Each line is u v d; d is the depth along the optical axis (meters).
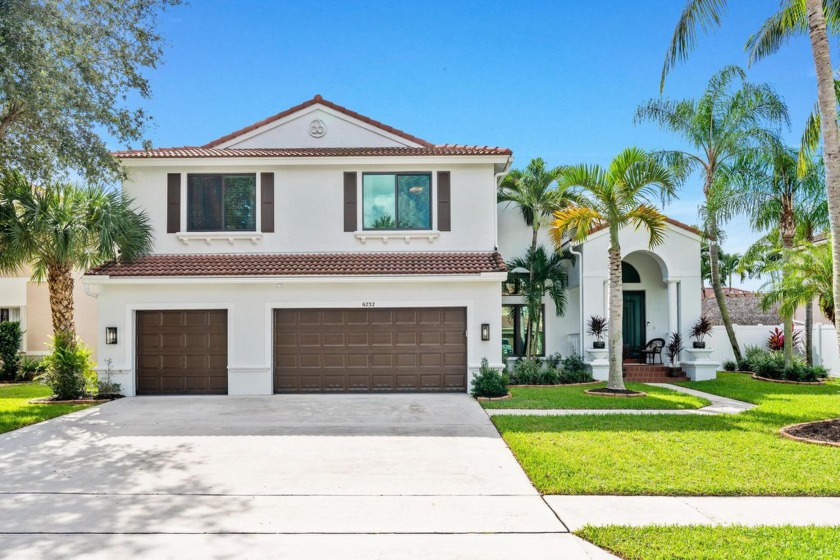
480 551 5.21
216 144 18.39
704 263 36.94
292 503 6.54
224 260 15.90
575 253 19.05
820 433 9.76
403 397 14.41
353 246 16.59
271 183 16.58
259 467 8.04
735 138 19.52
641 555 5.01
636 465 7.86
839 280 10.38
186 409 12.77
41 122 13.07
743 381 17.98
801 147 13.80
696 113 20.41
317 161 16.33
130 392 14.87
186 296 15.10
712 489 6.83
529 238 20.89
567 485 7.01
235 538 5.53
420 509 6.34
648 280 20.75
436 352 15.25
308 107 18.59
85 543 5.41
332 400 13.97
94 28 13.00
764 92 19.44
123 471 7.85
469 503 6.53
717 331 22.41
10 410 12.60
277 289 15.17
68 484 7.26
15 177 13.95
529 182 19.78
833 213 10.40
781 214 19.67
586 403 13.26
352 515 6.15
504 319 20.67
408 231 16.52
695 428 10.35
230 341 15.05
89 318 20.83
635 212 14.75
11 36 11.04
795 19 13.16
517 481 7.35
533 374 17.38
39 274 16.70
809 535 5.45
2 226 13.88
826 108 10.44
